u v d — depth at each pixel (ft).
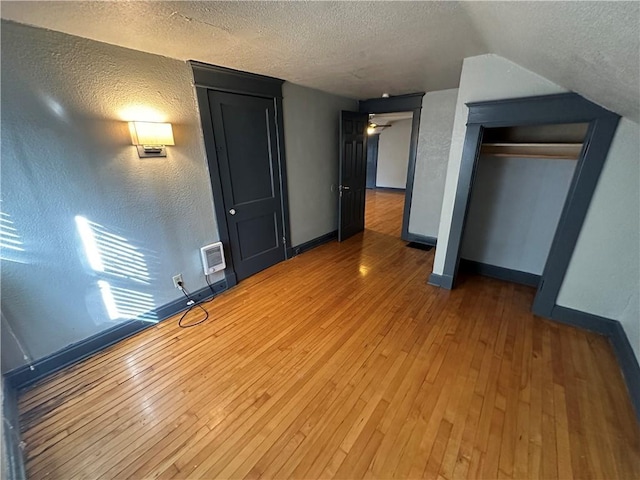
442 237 9.64
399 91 12.60
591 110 6.46
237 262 10.40
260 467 4.55
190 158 8.19
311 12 4.89
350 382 6.09
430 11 4.87
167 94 7.35
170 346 7.25
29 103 5.35
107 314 7.14
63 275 6.27
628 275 6.91
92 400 5.74
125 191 6.97
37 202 5.70
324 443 4.88
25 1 4.28
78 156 6.09
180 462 4.64
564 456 4.62
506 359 6.66
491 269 10.78
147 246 7.65
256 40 6.19
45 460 4.69
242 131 9.51
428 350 6.98
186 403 5.65
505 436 4.93
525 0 3.26
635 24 2.62
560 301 7.98
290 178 11.92
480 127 7.91
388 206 23.79
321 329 7.85
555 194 9.05
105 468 4.57
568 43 3.95
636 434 4.95
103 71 6.18
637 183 6.44
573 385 5.93
